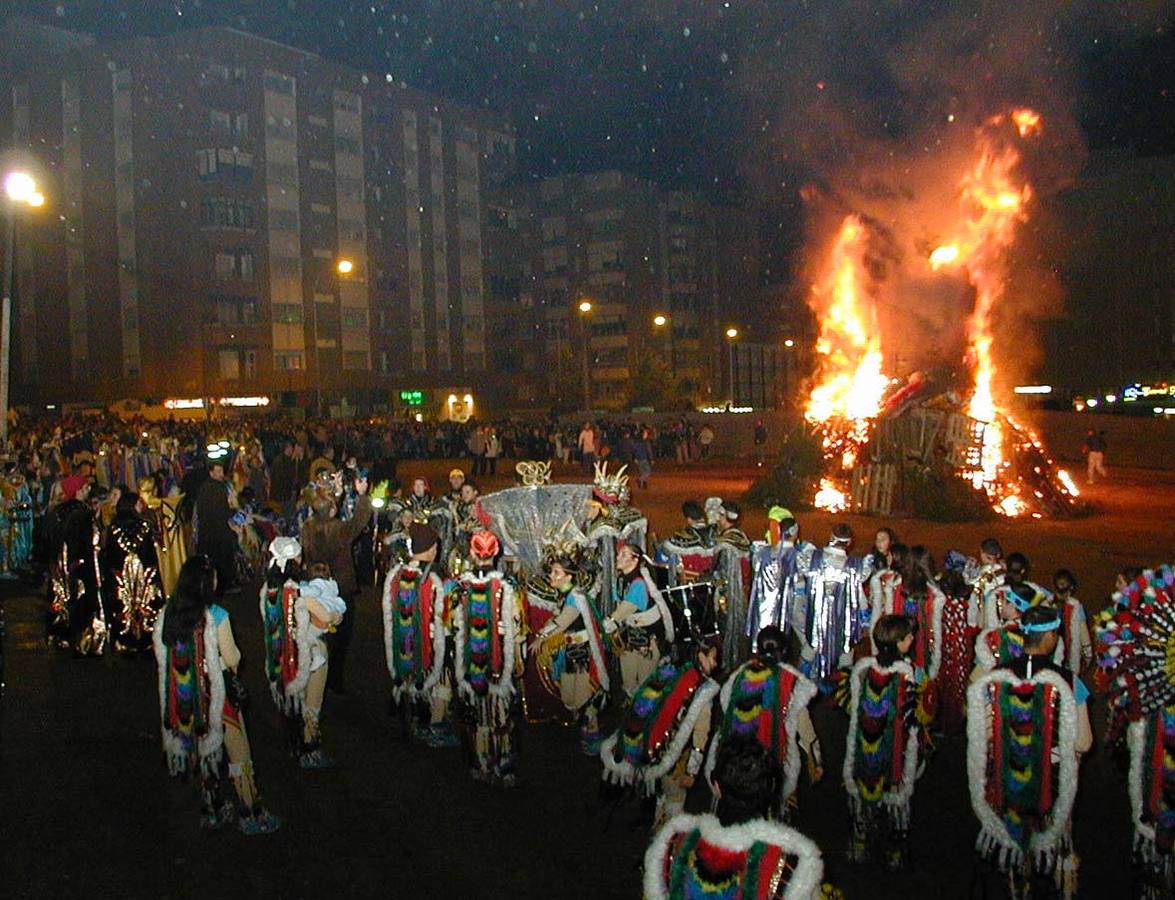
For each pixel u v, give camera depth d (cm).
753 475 3675
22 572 1652
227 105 6600
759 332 9831
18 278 7144
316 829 691
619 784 613
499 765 760
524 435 4641
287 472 2273
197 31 6488
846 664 809
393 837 677
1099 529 2055
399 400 7381
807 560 943
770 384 8875
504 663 752
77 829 697
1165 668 518
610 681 827
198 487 1548
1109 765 815
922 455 2277
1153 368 6353
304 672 785
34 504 1712
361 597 1482
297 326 6931
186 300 6469
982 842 548
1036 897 539
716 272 9456
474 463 3909
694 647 620
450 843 666
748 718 560
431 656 818
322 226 7075
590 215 8750
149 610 1152
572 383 8000
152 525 1177
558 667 822
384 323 7500
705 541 894
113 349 6694
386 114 7544
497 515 1002
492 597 753
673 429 4844
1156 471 3597
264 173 6731
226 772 699
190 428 4278
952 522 2158
